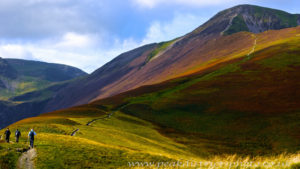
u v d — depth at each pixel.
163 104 103.12
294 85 94.44
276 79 102.69
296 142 61.38
